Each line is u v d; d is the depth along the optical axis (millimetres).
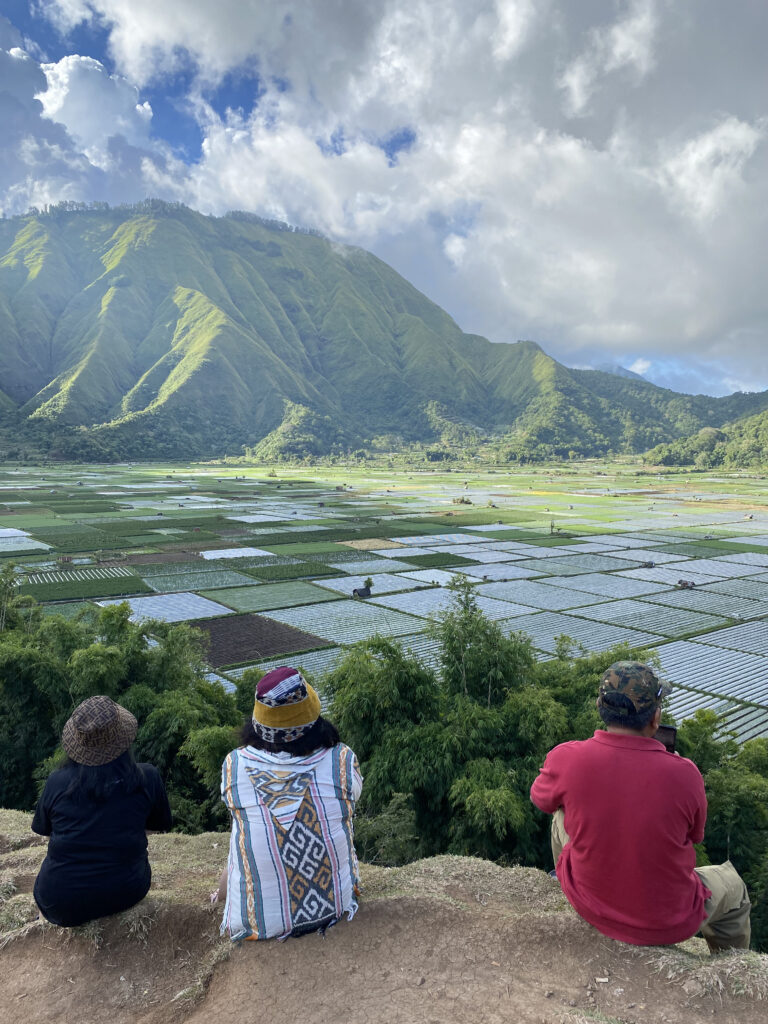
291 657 42500
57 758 18016
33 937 5176
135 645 22375
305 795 4570
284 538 96812
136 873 5180
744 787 16078
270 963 4445
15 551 82125
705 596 63656
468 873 6410
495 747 16438
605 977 4332
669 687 4699
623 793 4414
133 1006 4434
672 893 4453
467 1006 4133
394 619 53031
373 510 136625
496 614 56031
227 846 8680
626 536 104625
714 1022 3967
